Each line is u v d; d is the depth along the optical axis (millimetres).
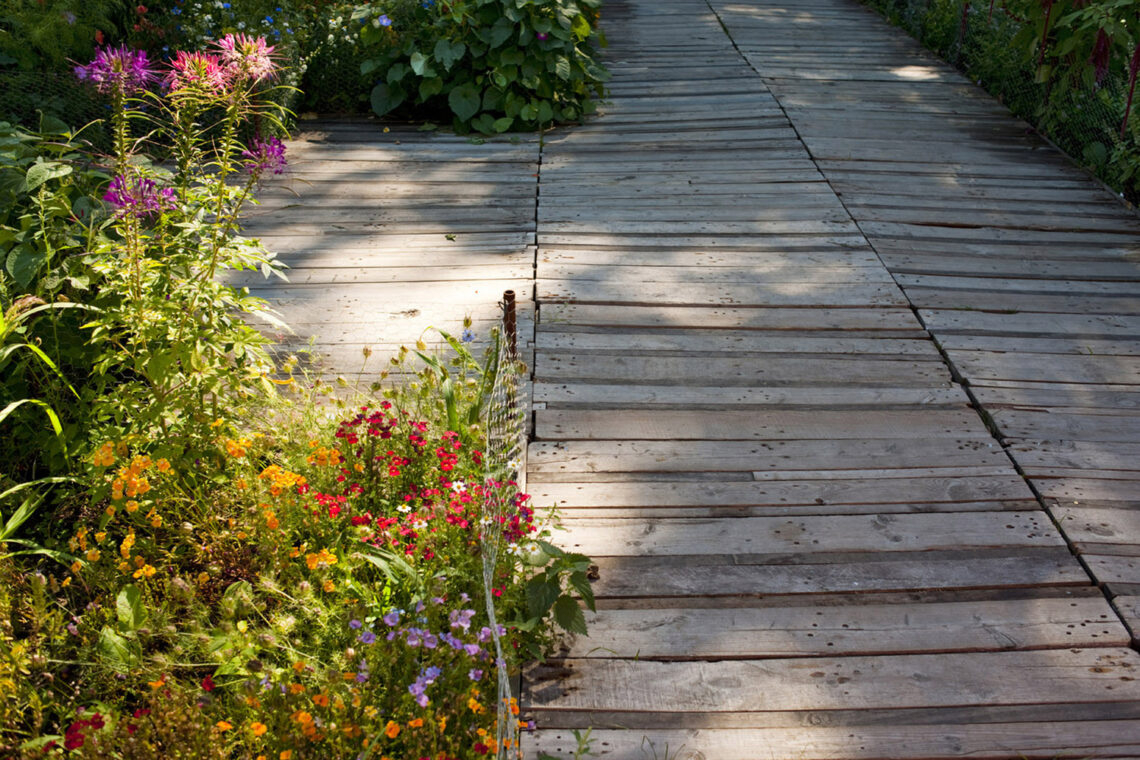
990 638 2658
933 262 4875
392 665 2287
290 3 6930
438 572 2629
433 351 3998
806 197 5660
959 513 3133
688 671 2553
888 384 3846
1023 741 2359
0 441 3205
